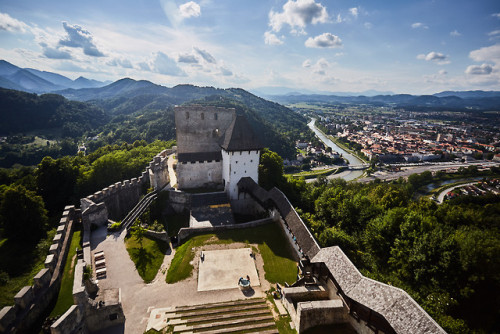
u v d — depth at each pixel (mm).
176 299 31188
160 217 55500
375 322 24156
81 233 42688
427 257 32781
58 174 63656
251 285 33719
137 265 36875
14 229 44219
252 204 58844
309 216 50250
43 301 27391
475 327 28453
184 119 58656
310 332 26281
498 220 50469
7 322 23172
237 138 55250
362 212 47562
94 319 26766
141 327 27391
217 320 27969
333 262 29000
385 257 39062
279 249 41375
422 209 54250
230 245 41625
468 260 30656
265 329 26906
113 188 53344
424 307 27172
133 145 121312
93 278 33625
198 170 59375
